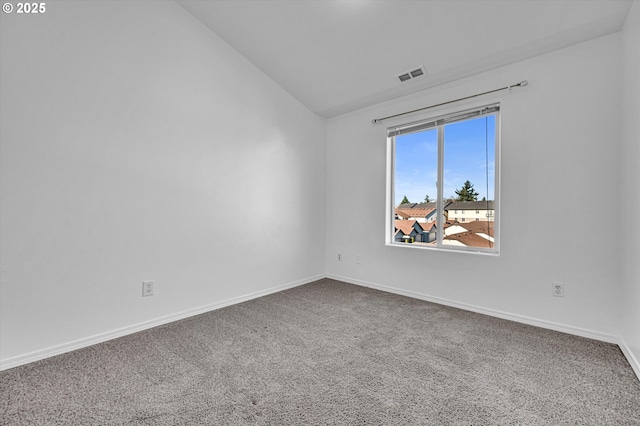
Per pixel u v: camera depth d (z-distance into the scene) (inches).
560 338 82.6
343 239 149.4
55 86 73.6
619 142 77.9
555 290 88.3
